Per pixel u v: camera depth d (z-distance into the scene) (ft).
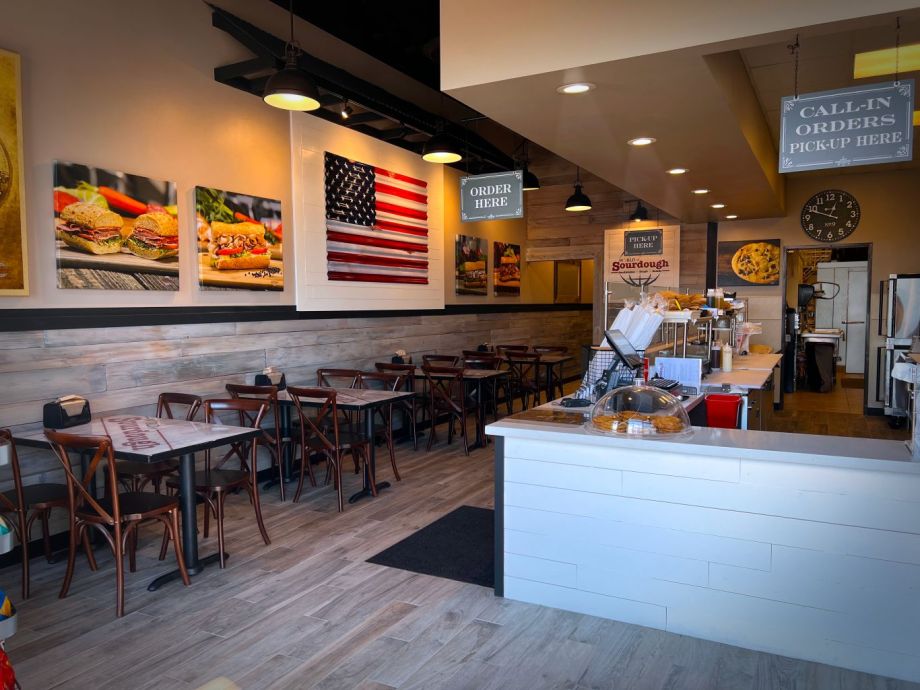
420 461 20.45
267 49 16.24
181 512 11.85
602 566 9.80
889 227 27.63
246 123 17.66
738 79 13.76
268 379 17.31
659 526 9.36
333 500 16.31
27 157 12.75
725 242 30.27
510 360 28.84
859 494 8.20
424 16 19.17
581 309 41.63
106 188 14.06
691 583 9.20
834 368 38.50
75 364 13.58
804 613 8.57
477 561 12.29
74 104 13.56
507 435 10.33
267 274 18.13
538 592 10.35
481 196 20.40
